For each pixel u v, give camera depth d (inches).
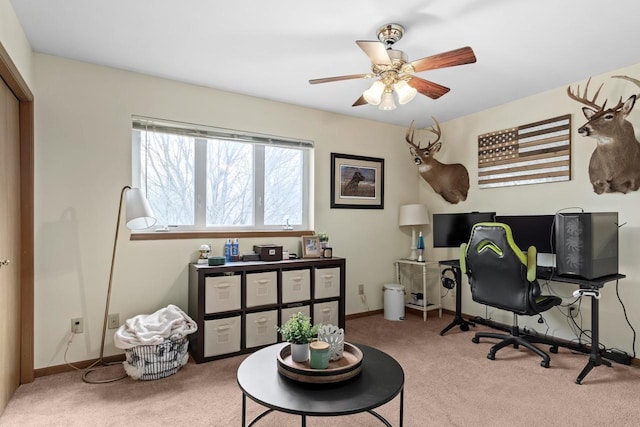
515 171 143.2
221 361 112.9
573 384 96.7
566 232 106.7
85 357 107.7
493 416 80.6
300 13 82.8
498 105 149.6
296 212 152.6
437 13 82.6
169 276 121.4
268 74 117.7
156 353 98.4
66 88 105.8
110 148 112.3
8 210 86.8
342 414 52.7
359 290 165.9
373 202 170.7
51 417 79.7
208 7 80.5
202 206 131.3
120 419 78.9
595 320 103.2
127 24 87.7
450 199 169.6
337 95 137.5
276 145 143.9
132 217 102.1
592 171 120.5
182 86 124.3
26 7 80.0
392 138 178.1
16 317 92.9
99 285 110.1
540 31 90.5
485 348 124.6
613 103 115.4
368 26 88.3
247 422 77.6
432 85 92.2
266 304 124.2
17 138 94.2
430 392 91.9
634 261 111.3
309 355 67.3
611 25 87.5
